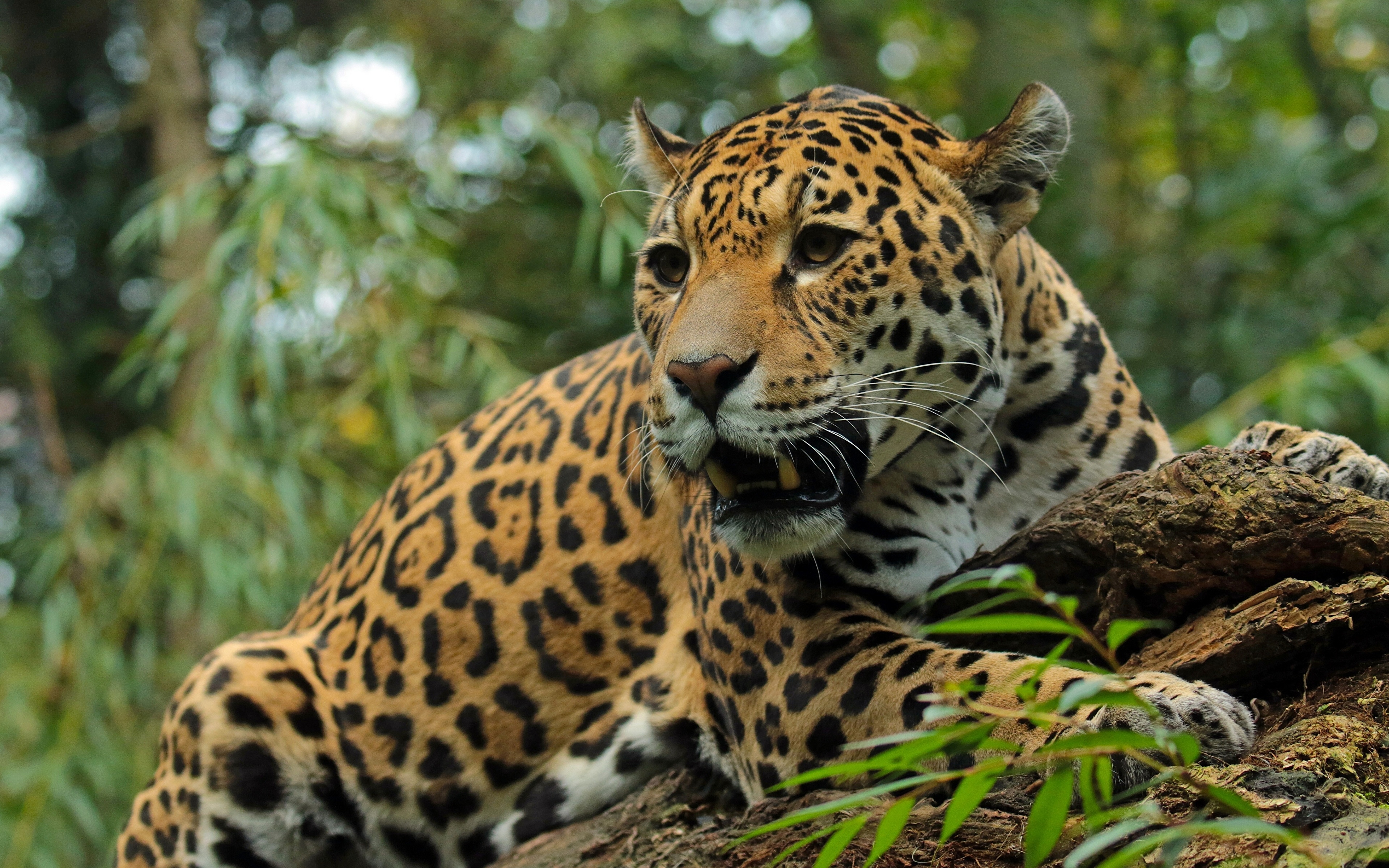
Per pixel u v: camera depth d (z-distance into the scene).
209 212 11.44
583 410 7.28
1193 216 16.47
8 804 12.59
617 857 5.93
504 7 21.88
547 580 7.05
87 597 12.50
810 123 5.77
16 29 22.41
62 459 16.55
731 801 6.25
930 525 6.06
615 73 21.16
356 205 10.85
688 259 5.89
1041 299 6.34
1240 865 3.89
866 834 4.76
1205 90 19.94
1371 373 10.59
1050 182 5.94
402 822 7.37
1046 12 16.62
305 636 7.82
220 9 22.22
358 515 12.55
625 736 6.78
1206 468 4.84
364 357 12.81
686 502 6.54
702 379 5.21
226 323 10.52
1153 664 4.92
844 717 5.44
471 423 7.86
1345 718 4.44
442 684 7.22
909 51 23.61
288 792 7.40
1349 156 15.59
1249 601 4.71
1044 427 6.29
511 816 7.12
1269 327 15.29
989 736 4.21
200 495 12.09
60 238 21.52
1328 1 19.33
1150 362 15.88
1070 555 5.29
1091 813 3.46
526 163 17.47
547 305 19.11
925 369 5.65
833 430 5.39
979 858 4.43
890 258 5.51
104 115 22.33
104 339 20.05
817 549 5.84
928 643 5.40
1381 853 3.75
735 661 6.05
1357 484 5.39
